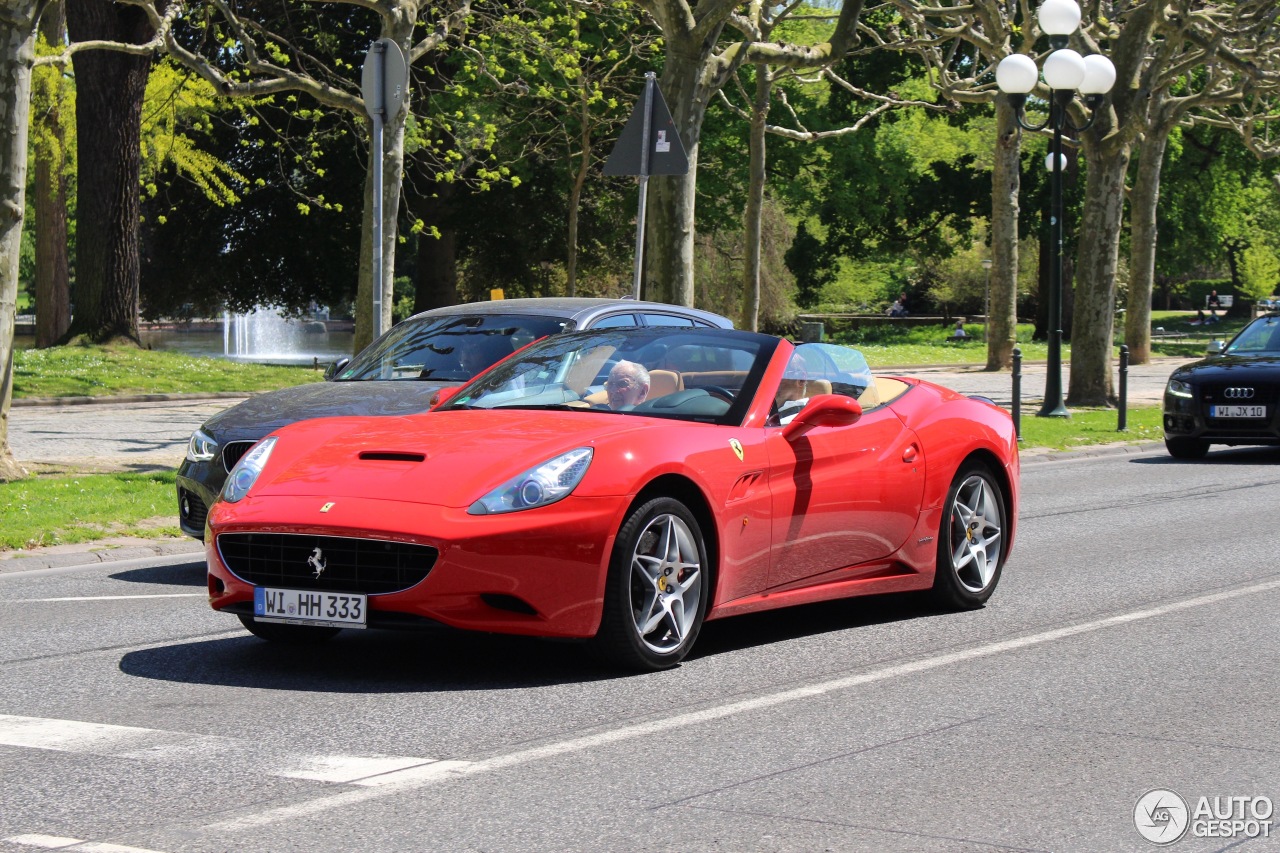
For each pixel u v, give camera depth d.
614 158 14.64
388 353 11.16
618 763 5.12
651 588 6.59
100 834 4.27
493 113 41.12
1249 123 39.09
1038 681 6.54
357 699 6.10
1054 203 22.30
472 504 6.20
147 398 25.50
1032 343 60.31
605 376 7.43
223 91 19.23
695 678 6.55
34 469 14.75
